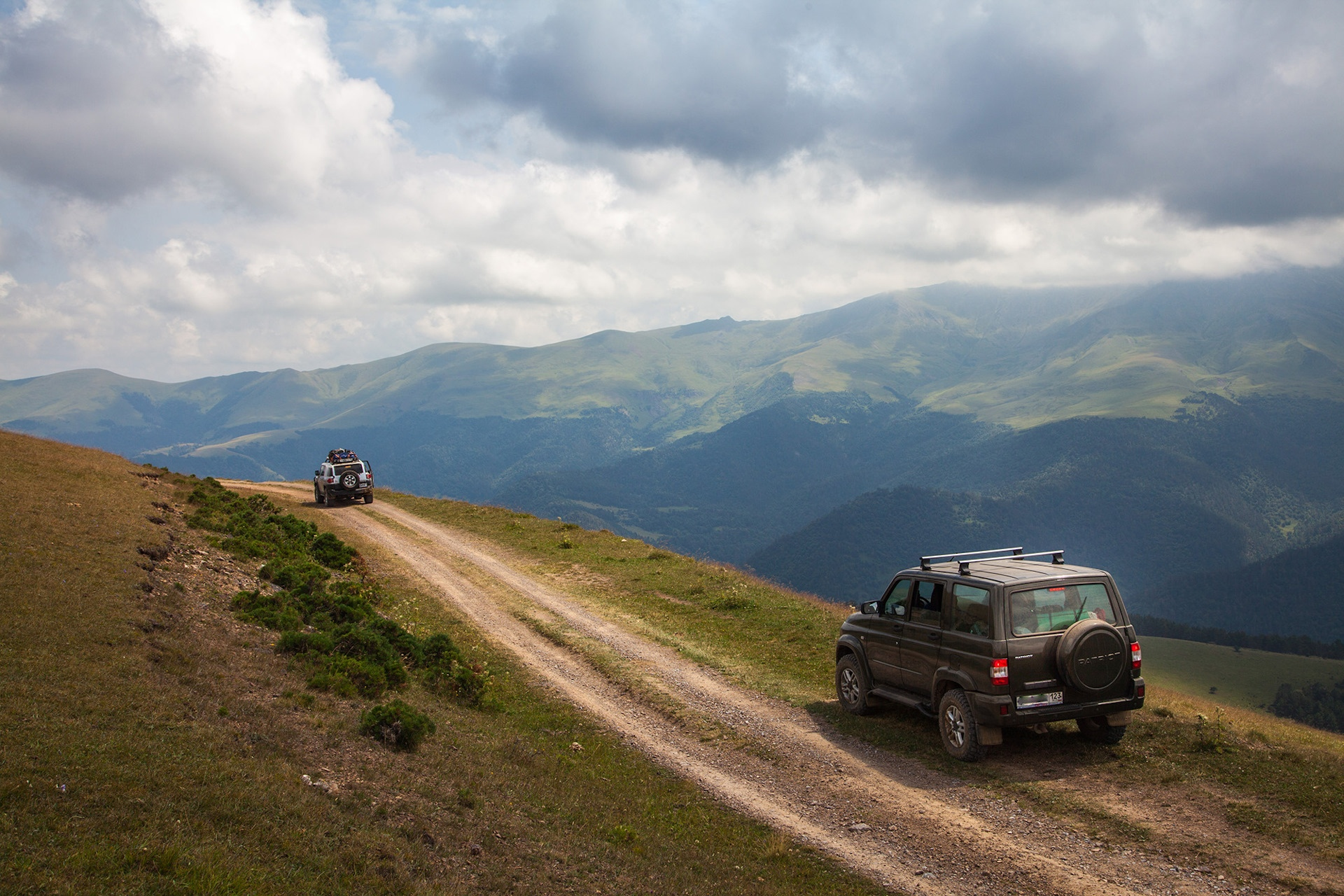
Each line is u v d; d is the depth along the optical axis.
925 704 10.96
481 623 19.81
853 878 7.65
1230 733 10.30
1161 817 8.33
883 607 12.02
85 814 5.61
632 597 22.14
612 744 12.14
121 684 8.34
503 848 7.32
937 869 7.72
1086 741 10.48
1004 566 10.75
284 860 5.80
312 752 8.27
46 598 10.69
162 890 4.91
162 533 17.67
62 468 24.45
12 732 6.51
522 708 13.71
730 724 12.61
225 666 10.34
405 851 6.52
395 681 12.39
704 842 8.63
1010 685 9.48
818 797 9.74
